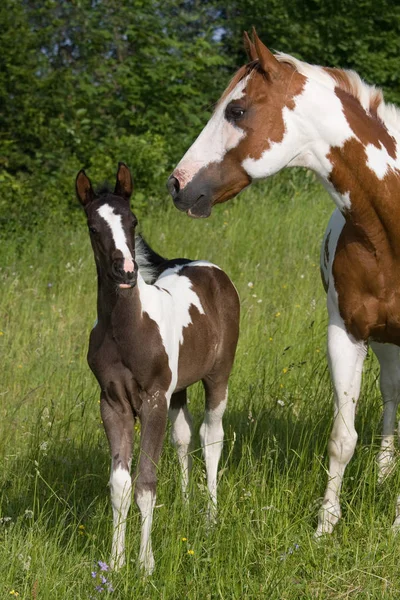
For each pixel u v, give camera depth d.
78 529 6.24
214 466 6.99
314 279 12.42
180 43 20.95
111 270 5.70
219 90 21.95
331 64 24.34
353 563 5.84
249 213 16.28
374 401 8.03
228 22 25.17
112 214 5.84
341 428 6.38
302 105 5.96
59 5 21.25
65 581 5.45
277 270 12.84
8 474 7.16
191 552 5.67
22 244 14.46
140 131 19.92
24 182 16.52
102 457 7.39
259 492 6.54
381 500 6.57
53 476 7.06
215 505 6.43
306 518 6.35
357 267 6.25
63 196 16.47
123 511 5.78
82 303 11.74
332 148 6.01
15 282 11.89
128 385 6.02
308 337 9.91
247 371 9.02
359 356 6.50
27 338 10.22
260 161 5.97
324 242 7.29
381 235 6.12
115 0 21.78
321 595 5.34
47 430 7.77
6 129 17.41
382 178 6.02
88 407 8.34
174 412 7.10
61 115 18.12
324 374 8.80
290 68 6.05
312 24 24.23
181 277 7.12
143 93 20.20
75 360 9.73
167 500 6.51
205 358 6.89
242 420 7.94
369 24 24.55
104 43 21.34
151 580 5.46
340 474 6.43
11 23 17.84
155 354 6.02
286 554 5.71
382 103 6.32
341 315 6.44
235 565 5.57
